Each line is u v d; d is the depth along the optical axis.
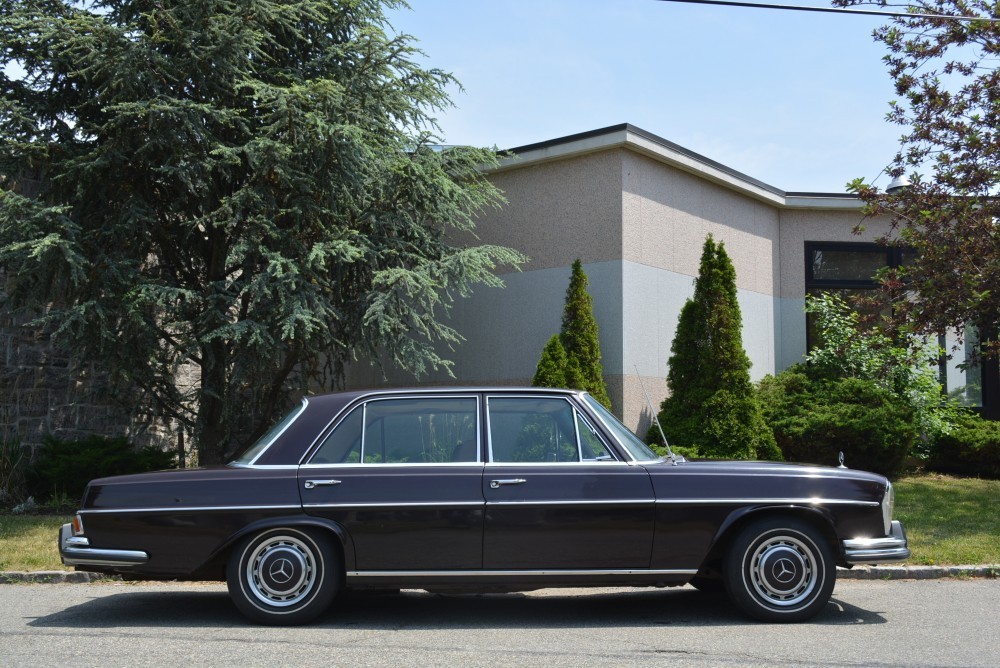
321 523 5.86
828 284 17.50
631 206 13.79
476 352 15.27
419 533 5.88
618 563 5.93
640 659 4.96
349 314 12.85
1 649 5.23
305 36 13.48
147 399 13.91
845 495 6.11
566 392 6.33
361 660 4.93
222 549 5.88
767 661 4.93
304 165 12.16
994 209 11.98
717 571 6.39
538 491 5.94
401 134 13.18
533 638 5.55
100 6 12.61
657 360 14.08
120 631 5.75
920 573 8.09
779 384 15.23
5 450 13.20
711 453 12.39
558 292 14.27
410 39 12.55
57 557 8.65
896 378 15.05
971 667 4.82
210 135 11.82
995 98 12.32
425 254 13.50
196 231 13.19
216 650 5.17
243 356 12.06
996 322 12.41
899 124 12.83
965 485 14.18
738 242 16.25
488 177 15.34
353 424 6.19
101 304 11.41
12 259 11.34
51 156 11.87
